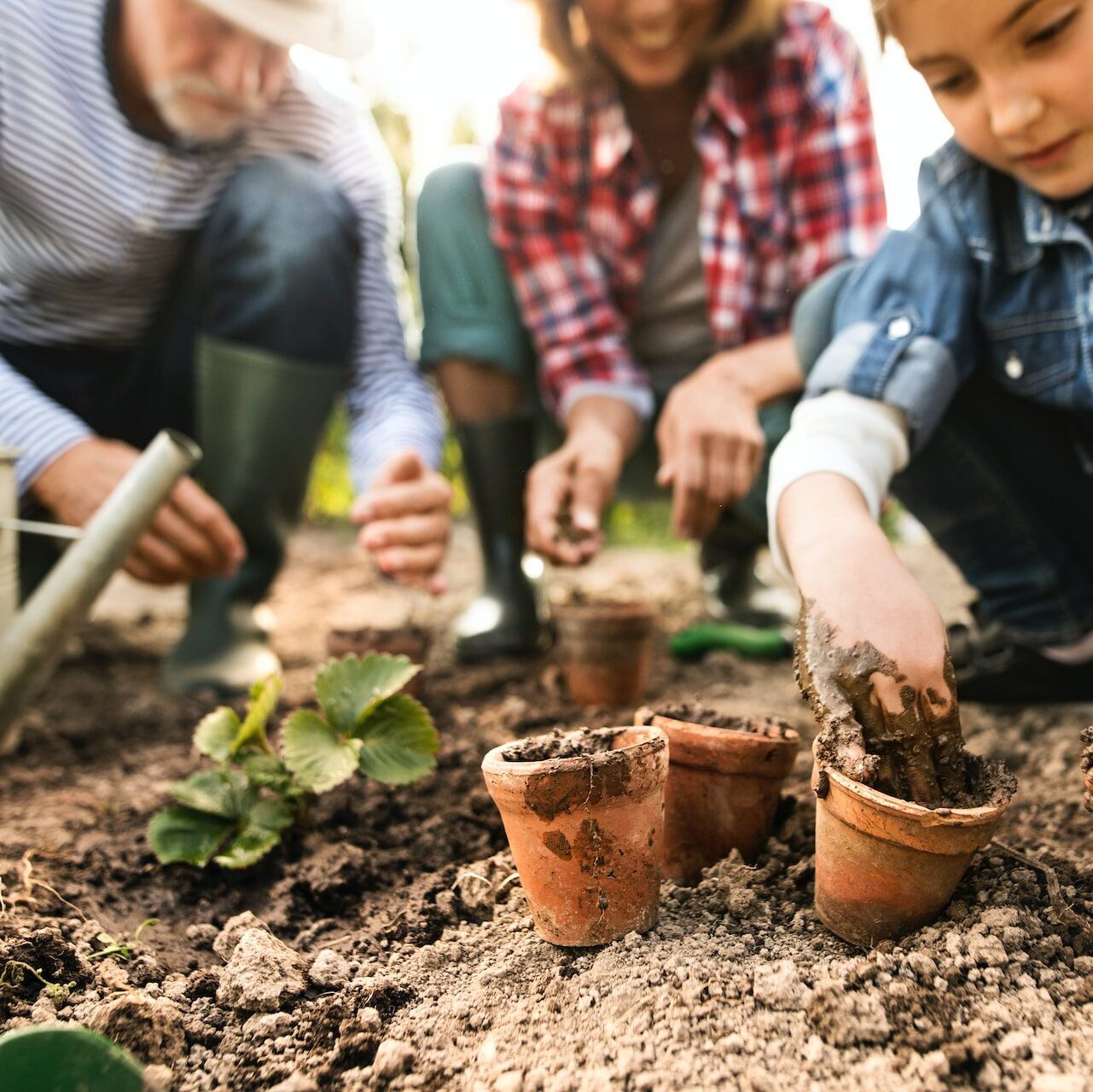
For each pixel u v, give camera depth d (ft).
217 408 8.07
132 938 4.59
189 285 8.44
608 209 8.83
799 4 8.55
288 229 7.97
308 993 4.06
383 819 5.53
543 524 7.78
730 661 8.61
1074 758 6.11
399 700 5.31
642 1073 3.30
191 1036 3.81
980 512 6.38
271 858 5.22
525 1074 3.38
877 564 4.17
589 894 3.98
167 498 5.50
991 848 4.36
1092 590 6.42
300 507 8.70
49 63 7.27
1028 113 4.78
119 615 11.19
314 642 10.07
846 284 6.13
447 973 4.11
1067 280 5.54
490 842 5.24
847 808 3.79
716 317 8.64
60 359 8.54
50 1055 3.00
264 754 5.44
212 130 7.61
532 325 9.01
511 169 8.82
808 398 5.57
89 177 7.61
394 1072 3.48
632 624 7.10
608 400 8.67
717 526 9.82
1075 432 5.98
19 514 8.21
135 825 5.73
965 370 5.75
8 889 4.84
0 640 5.22
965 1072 3.25
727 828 4.58
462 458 9.26
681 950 3.94
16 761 6.89
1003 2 4.54
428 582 8.05
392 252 9.47
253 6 6.80
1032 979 3.60
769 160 8.38
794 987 3.60
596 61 8.21
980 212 5.78
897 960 3.63
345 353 8.51
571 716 6.95
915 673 3.92
